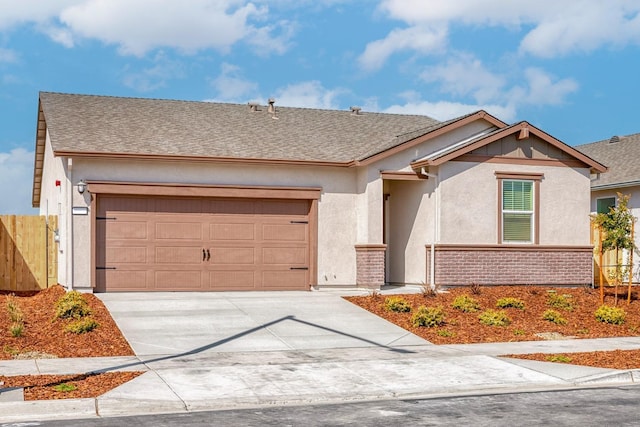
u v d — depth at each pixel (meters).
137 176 20.02
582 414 9.45
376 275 21.33
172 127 22.36
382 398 10.81
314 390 10.98
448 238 21.31
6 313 16.23
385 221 23.78
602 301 19.98
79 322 15.20
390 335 15.87
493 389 11.46
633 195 26.38
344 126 25.09
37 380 11.32
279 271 21.38
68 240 19.41
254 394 10.67
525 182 22.17
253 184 21.03
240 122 23.92
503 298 19.28
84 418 9.39
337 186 21.81
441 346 14.95
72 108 22.67
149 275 20.28
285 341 15.03
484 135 22.25
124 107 23.61
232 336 15.32
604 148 31.94
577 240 22.61
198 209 20.75
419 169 21.59
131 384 11.14
